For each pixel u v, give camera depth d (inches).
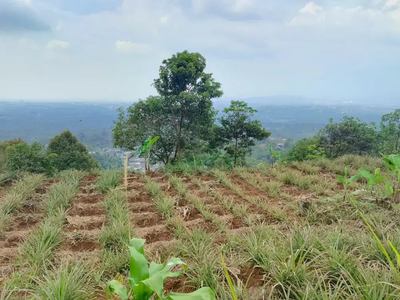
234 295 58.5
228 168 259.3
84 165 594.9
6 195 170.7
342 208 144.1
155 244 116.3
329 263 80.3
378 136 532.7
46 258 102.0
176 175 227.0
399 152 414.9
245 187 201.6
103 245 115.6
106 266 95.3
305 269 77.9
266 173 235.9
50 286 72.7
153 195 180.1
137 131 431.5
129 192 184.7
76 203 166.9
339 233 100.7
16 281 84.8
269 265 85.3
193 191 191.0
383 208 137.9
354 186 188.2
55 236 117.6
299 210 148.3
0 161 299.6
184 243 112.7
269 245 96.3
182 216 150.3
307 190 192.5
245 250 102.5
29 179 195.8
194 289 81.4
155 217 150.6
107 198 168.1
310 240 96.4
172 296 52.7
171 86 433.7
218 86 431.5
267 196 181.0
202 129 446.6
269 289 75.7
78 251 113.8
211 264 87.0
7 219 137.2
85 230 131.3
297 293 72.2
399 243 89.4
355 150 522.0
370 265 83.7
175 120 445.1
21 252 106.0
